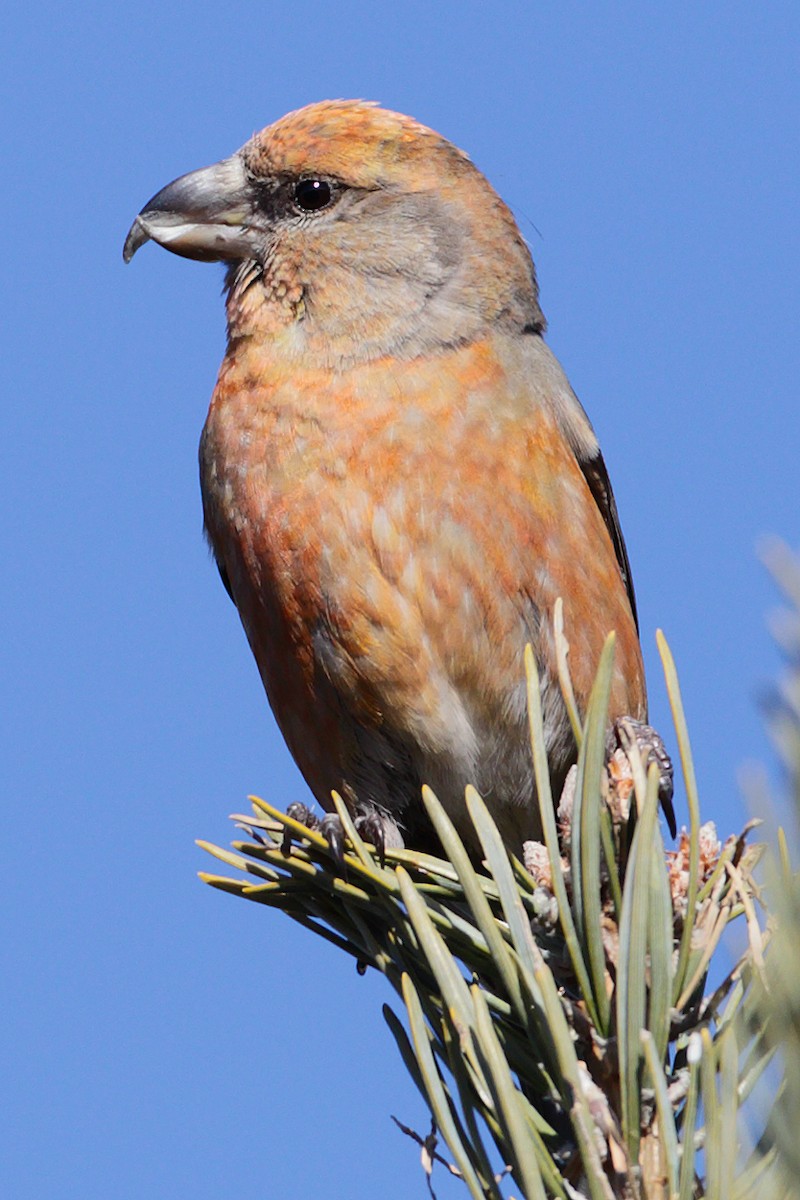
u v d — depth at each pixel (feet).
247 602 24.13
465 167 26.35
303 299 25.30
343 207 25.58
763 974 10.04
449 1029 13.87
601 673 13.34
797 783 7.94
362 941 17.15
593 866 13.23
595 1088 12.35
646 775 14.52
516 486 23.22
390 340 24.53
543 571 23.20
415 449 23.04
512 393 23.99
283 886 17.06
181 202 26.37
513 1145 11.43
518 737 23.52
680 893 13.99
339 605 22.84
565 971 14.67
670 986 12.69
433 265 25.38
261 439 23.70
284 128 26.05
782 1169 9.27
